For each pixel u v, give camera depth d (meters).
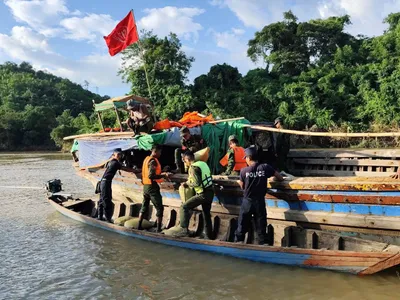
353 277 6.11
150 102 12.03
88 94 119.88
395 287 5.74
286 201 7.36
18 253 8.20
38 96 105.38
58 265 7.40
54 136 56.06
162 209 8.55
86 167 11.36
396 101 32.78
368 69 36.88
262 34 44.25
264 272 6.54
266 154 10.23
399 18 43.03
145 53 40.56
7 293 6.18
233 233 7.71
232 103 38.47
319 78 38.22
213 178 8.18
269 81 40.31
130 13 10.97
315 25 43.38
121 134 10.54
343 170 10.92
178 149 9.02
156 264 7.20
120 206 10.24
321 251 6.16
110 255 7.82
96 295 6.01
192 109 37.84
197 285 6.21
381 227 6.23
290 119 35.28
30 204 13.94
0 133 66.88
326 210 6.88
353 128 33.38
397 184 5.91
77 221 10.84
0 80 124.31
